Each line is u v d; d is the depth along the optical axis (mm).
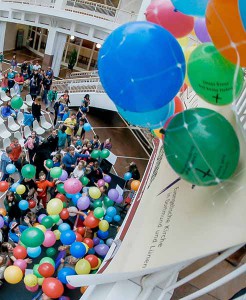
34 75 14477
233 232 1541
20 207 7254
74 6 17328
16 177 9625
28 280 5910
